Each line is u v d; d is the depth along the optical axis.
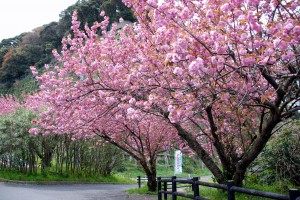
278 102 5.53
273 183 9.55
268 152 9.72
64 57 8.80
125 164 34.09
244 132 9.20
